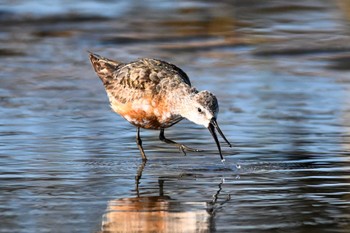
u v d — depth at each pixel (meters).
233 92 19.19
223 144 15.28
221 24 25.56
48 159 14.18
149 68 14.66
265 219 11.07
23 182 12.83
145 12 27.11
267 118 17.11
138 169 13.73
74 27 25.39
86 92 19.36
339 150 14.76
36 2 28.03
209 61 22.14
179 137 15.86
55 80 20.36
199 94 13.76
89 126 16.56
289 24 25.52
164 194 12.27
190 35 24.58
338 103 18.31
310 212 11.36
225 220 11.03
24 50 23.14
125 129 16.41
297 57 22.53
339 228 10.71
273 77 20.61
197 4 28.00
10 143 15.16
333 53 22.73
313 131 16.11
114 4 28.16
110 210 11.47
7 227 10.73
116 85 14.96
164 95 14.25
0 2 27.83
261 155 14.52
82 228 10.71
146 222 10.95
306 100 18.56
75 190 12.45
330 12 26.83
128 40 24.14
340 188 12.51
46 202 11.83
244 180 13.03
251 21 25.94
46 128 16.33
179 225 10.85
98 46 23.66
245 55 22.75
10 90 19.38
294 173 13.38
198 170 13.68
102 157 14.41
